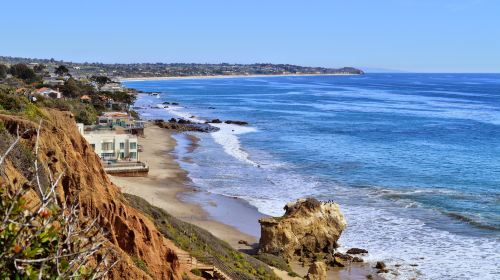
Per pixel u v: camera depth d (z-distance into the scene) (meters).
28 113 40.12
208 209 69.69
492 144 127.56
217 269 38.56
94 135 90.88
